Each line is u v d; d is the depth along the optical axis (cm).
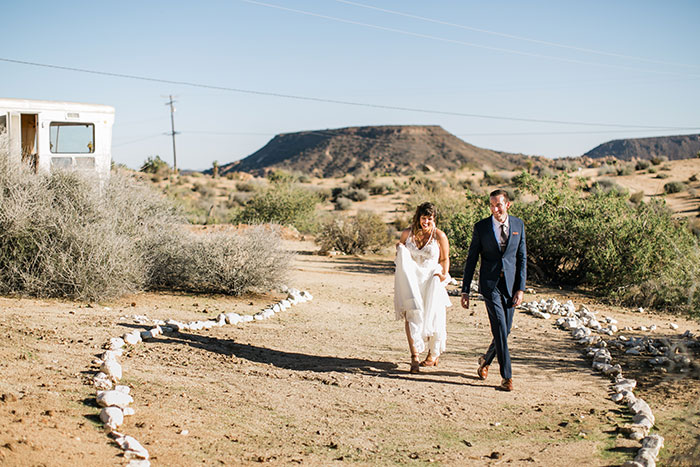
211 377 573
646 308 1146
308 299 1091
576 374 664
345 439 452
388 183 6788
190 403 491
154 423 432
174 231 1115
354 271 1616
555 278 1449
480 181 6006
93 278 877
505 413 527
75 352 583
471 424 498
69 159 1329
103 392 450
